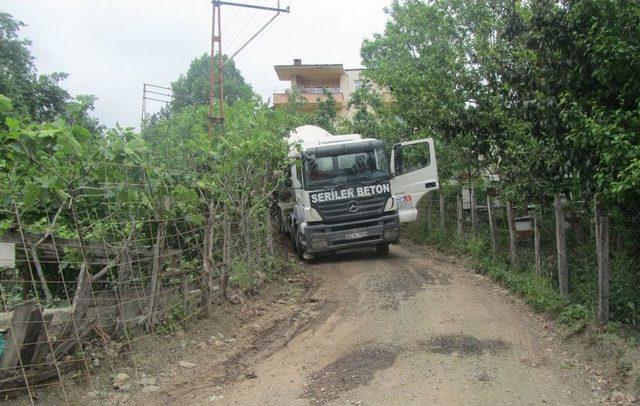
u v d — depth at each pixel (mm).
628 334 6574
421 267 12156
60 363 5500
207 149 8469
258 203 10297
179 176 7375
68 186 5609
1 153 5246
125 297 6371
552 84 7715
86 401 5316
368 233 13234
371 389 5637
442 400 5309
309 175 13180
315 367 6395
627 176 5938
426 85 12703
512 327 7547
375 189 13219
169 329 6977
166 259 7094
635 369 5602
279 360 6723
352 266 12781
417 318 8078
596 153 6766
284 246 16156
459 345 6832
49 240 5938
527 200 9250
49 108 21547
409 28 16047
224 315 8203
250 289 9602
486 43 11531
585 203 8125
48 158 5430
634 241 7637
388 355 6609
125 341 6309
